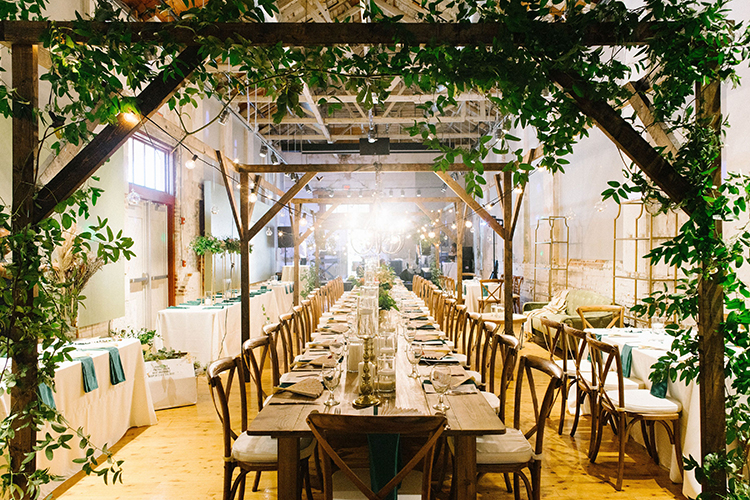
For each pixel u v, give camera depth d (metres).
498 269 13.17
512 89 1.97
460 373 2.97
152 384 4.50
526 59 1.94
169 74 2.05
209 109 9.41
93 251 4.95
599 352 3.35
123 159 5.63
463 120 11.38
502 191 6.23
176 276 7.75
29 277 1.96
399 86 10.15
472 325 4.41
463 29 2.01
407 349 3.01
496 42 1.94
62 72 1.98
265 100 10.82
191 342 5.91
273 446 2.57
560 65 1.95
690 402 2.92
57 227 2.03
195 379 4.71
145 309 6.97
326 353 3.56
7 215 1.98
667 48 1.97
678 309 2.11
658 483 3.08
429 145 2.05
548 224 9.34
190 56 2.10
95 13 1.95
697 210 2.01
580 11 1.97
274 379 3.54
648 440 3.48
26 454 1.93
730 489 2.02
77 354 3.45
